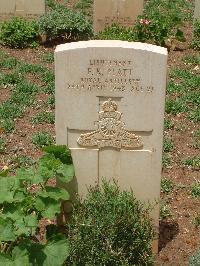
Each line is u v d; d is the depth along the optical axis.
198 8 5.28
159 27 5.14
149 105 2.51
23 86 4.27
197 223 2.93
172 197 3.14
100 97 2.52
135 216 2.47
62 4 6.60
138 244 2.48
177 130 3.81
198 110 4.02
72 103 2.53
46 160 2.54
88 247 2.42
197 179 3.31
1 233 2.30
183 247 2.80
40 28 5.24
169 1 6.78
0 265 2.29
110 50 2.44
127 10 5.31
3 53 5.01
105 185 2.57
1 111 3.93
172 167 3.41
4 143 3.59
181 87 4.36
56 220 2.75
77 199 2.64
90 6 6.52
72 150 2.61
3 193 2.44
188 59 4.93
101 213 2.45
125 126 2.55
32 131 3.77
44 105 4.08
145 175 2.64
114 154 2.62
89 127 2.57
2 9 5.60
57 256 2.39
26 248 2.34
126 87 2.49
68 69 2.47
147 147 2.59
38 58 4.95
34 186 3.04
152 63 2.45
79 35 5.29
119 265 2.44
